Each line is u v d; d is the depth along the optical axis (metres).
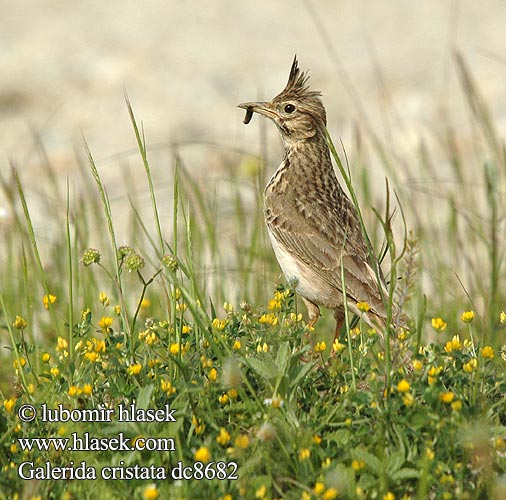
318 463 8.16
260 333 9.48
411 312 12.96
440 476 7.94
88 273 15.17
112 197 21.84
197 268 15.38
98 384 9.26
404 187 20.05
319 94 13.18
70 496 7.91
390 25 31.36
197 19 32.31
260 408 8.55
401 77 27.64
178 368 9.23
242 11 33.03
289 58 29.27
